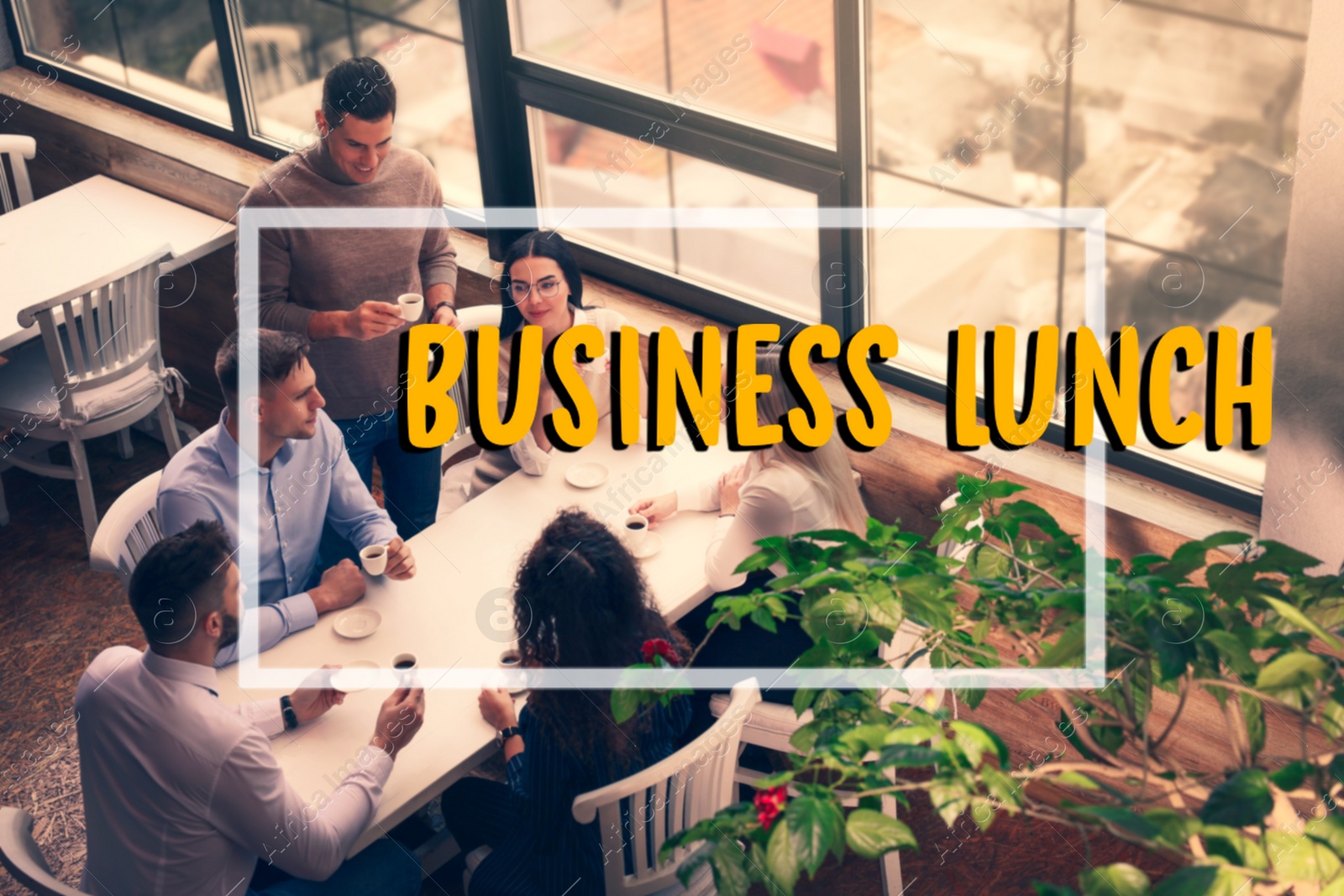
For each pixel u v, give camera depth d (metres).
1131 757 2.56
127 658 2.14
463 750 2.25
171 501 2.60
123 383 3.39
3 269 3.47
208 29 3.57
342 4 3.34
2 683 3.16
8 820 2.00
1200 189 2.37
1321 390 2.24
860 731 1.78
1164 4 2.24
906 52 2.58
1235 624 1.87
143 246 3.57
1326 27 2.00
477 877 2.31
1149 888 1.65
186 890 2.15
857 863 2.71
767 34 2.77
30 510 3.68
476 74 3.19
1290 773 1.72
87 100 3.96
